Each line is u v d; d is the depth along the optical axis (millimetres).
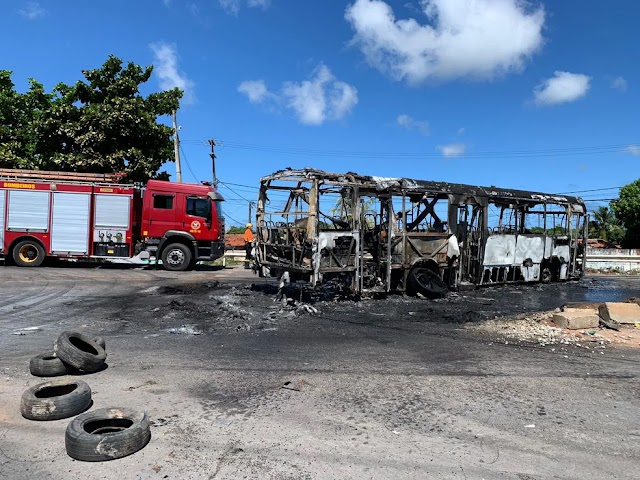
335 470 3543
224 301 11008
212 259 18156
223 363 6281
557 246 16844
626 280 19500
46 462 3611
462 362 6496
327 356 6715
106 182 18406
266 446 3912
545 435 4195
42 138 21906
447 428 4309
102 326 8453
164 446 3889
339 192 11922
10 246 17531
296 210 13141
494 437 4137
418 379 5715
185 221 17906
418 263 12766
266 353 6824
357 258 11375
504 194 14789
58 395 4809
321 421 4426
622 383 5676
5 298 11258
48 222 17516
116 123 21328
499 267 14875
